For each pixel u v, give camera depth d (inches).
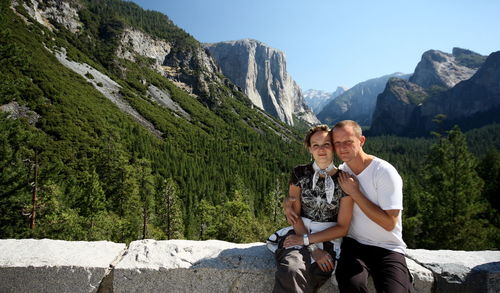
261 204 2583.7
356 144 99.7
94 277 96.1
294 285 88.2
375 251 98.0
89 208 1264.8
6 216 493.7
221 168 3408.0
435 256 110.0
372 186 98.4
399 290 87.0
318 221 102.0
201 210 1814.7
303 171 106.4
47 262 96.6
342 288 90.8
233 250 108.5
